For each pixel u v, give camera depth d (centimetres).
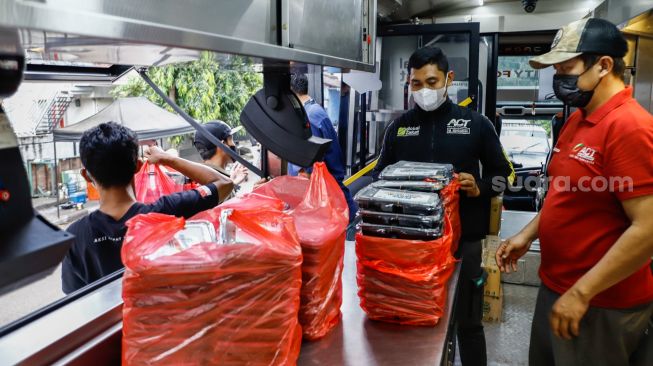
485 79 465
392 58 425
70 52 83
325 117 283
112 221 155
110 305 113
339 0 142
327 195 132
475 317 227
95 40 61
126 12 68
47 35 53
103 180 154
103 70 156
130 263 85
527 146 643
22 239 56
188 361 87
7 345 95
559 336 162
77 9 57
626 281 162
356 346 128
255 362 91
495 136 221
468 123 219
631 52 355
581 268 170
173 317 86
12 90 60
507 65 542
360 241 140
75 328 103
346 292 162
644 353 184
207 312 86
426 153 223
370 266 138
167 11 76
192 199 178
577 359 172
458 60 416
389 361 121
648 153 146
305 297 124
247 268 88
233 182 205
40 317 107
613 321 164
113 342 108
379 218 141
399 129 231
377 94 431
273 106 140
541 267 192
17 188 58
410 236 138
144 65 129
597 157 160
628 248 147
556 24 441
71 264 157
